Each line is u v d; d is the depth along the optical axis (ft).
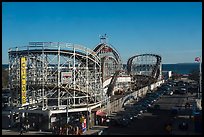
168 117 235.20
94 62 252.83
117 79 386.52
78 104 226.17
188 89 441.27
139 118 234.17
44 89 227.20
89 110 218.79
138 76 491.72
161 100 341.21
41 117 205.67
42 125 203.31
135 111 258.78
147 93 406.82
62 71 228.02
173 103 314.14
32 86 225.15
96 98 250.78
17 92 230.07
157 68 541.34
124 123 207.00
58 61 223.71
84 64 246.68
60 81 222.69
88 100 242.58
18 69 230.68
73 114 219.41
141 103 306.55
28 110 208.54
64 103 246.68
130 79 421.59
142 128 197.16
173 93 407.23
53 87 221.46
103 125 213.87
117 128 199.52
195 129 181.98
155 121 220.64
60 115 216.74
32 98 231.09
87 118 207.51
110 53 375.25
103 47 361.30
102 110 235.81
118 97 337.11
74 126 195.42
